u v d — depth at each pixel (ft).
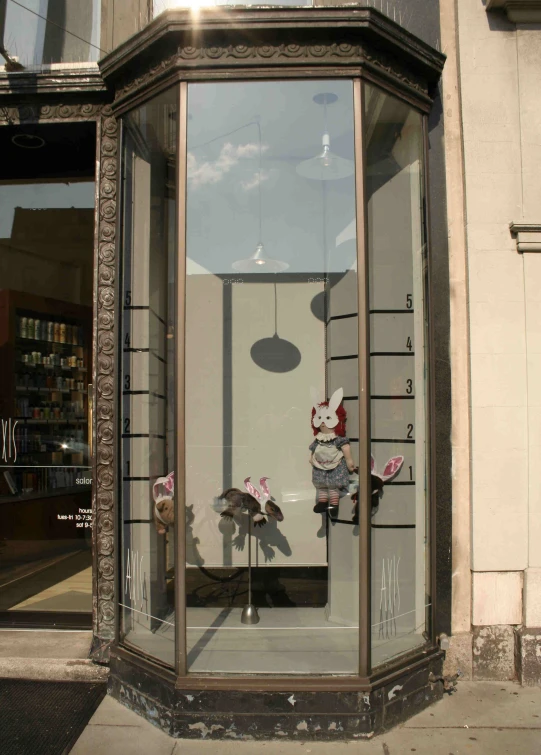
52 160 15.67
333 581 13.93
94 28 14.28
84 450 15.84
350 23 11.53
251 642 12.81
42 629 15.02
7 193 15.98
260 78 11.79
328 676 11.37
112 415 13.39
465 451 13.51
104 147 13.69
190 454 14.32
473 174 13.55
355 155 11.92
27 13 14.39
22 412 15.88
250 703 11.10
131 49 12.34
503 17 13.80
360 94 11.80
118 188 13.47
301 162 13.88
